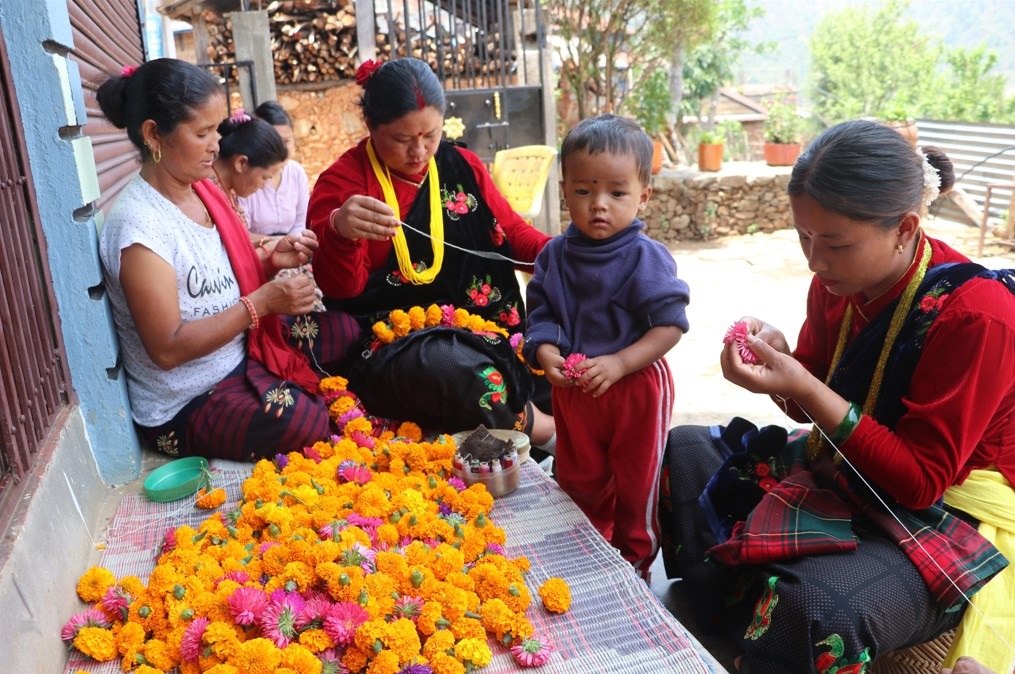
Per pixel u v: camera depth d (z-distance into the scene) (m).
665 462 2.39
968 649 1.77
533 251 3.11
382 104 2.71
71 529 2.04
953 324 1.71
